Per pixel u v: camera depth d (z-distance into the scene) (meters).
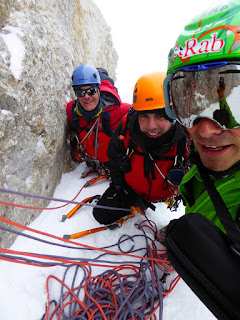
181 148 1.20
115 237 1.45
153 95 1.10
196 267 0.47
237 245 0.45
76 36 2.82
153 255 1.33
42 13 1.79
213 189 0.58
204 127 0.52
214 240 0.49
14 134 1.14
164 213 1.76
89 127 1.90
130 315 1.00
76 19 2.93
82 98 1.72
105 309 1.03
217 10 0.49
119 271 1.22
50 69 1.69
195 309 1.06
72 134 2.04
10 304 0.95
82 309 0.99
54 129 1.67
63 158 2.04
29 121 1.29
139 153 1.29
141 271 1.19
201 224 0.52
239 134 0.50
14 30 1.26
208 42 0.49
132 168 1.39
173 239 0.54
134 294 1.05
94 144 1.93
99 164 2.04
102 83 2.00
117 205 1.51
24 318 0.94
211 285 0.45
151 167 1.31
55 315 1.00
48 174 1.62
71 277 1.16
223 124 0.50
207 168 0.63
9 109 1.10
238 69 0.46
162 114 1.11
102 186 1.97
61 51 2.04
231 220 0.48
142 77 1.17
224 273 0.44
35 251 1.24
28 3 1.55
